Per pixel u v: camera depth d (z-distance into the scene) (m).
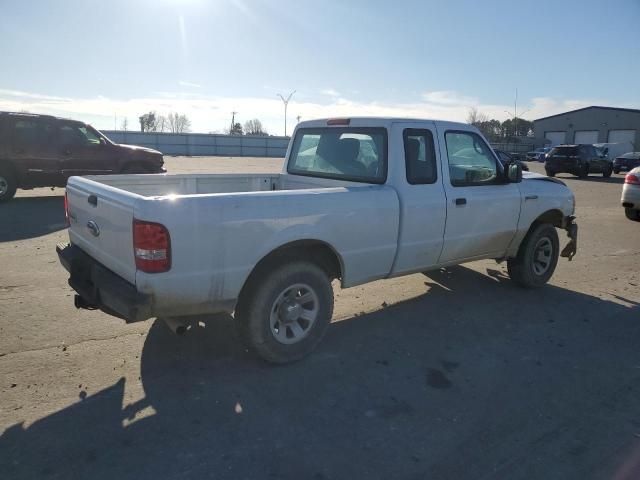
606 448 2.96
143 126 79.38
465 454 2.87
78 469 2.65
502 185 5.34
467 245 5.07
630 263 7.45
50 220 9.49
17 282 5.62
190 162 35.50
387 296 5.62
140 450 2.82
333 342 4.36
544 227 5.84
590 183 22.88
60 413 3.14
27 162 11.74
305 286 3.88
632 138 62.75
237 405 3.31
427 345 4.35
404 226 4.41
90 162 12.53
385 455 2.84
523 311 5.25
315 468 2.71
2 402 3.23
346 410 3.29
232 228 3.38
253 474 2.65
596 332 4.73
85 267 3.78
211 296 3.39
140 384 3.53
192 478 2.61
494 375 3.83
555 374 3.88
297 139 5.66
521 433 3.09
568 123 69.38
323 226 3.83
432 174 4.68
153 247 3.11
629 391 3.64
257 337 3.70
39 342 4.12
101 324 4.52
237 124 88.12
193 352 4.05
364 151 4.73
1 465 2.65
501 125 86.31
